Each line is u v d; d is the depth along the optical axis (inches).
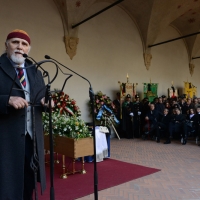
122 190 167.5
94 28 415.5
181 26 594.9
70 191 164.7
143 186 175.3
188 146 339.0
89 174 205.0
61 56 369.1
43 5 352.5
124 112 418.3
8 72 78.2
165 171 213.8
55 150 211.5
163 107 430.0
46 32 353.7
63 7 364.2
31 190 86.4
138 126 424.2
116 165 234.7
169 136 365.1
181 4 451.8
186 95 583.8
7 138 75.4
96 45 417.1
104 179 190.7
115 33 450.0
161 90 546.3
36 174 77.3
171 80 575.2
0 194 72.6
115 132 420.2
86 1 364.5
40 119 85.5
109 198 153.1
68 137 199.8
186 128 353.1
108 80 432.8
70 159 258.8
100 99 393.7
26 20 334.0
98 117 382.3
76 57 386.9
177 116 368.8
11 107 76.4
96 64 415.2
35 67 88.2
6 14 316.2
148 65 510.3
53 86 357.7
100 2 423.8
